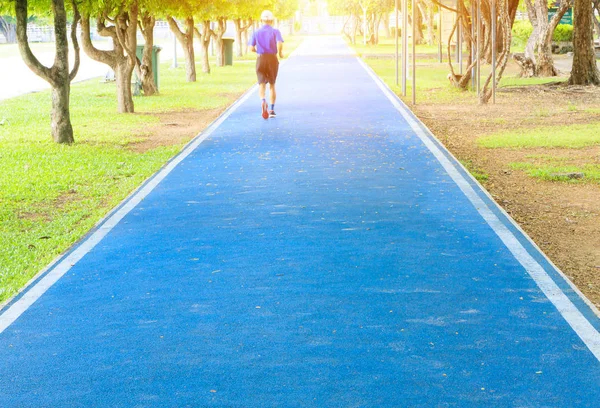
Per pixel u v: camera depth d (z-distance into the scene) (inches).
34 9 794.8
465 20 1289.4
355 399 191.3
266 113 784.9
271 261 309.7
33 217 418.0
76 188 486.0
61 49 679.1
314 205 407.5
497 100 986.7
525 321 239.3
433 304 256.1
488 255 311.1
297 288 275.9
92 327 244.8
